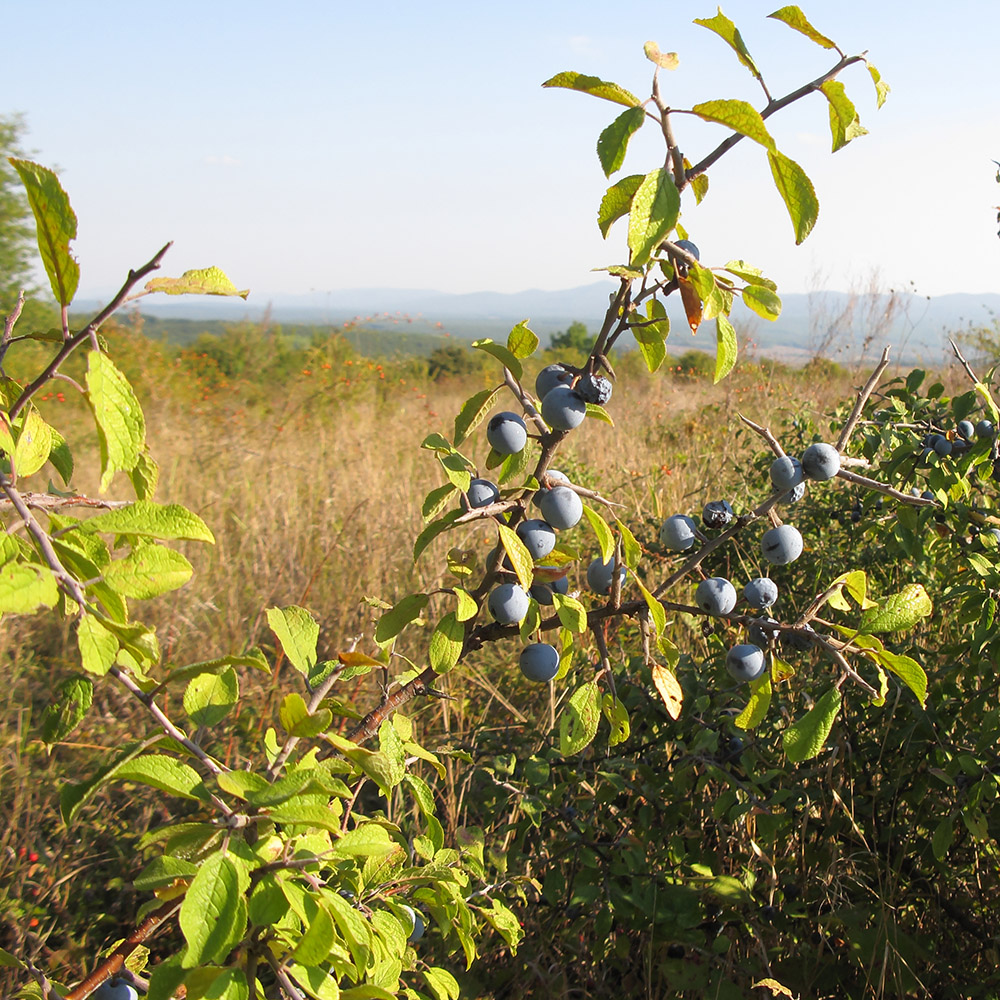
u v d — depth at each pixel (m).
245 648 4.71
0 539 1.19
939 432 3.41
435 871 1.79
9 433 1.28
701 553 1.97
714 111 1.40
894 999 2.65
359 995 1.36
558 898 2.73
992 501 3.61
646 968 2.62
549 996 2.61
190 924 1.12
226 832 1.26
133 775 1.26
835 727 3.08
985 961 2.80
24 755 3.87
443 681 4.28
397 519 6.34
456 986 1.84
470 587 5.38
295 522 6.23
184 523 1.33
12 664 4.48
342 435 9.16
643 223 1.36
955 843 2.97
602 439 8.34
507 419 1.78
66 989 2.10
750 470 5.87
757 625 1.86
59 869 3.18
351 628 4.84
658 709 3.04
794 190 1.42
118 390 1.18
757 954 2.64
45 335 1.45
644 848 2.77
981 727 2.73
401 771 1.69
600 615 1.87
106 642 1.23
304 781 1.25
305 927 1.38
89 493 7.05
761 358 10.36
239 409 10.82
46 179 1.08
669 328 1.71
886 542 3.48
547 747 3.18
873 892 2.78
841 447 2.09
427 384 15.88
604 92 1.44
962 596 2.80
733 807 2.71
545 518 1.75
